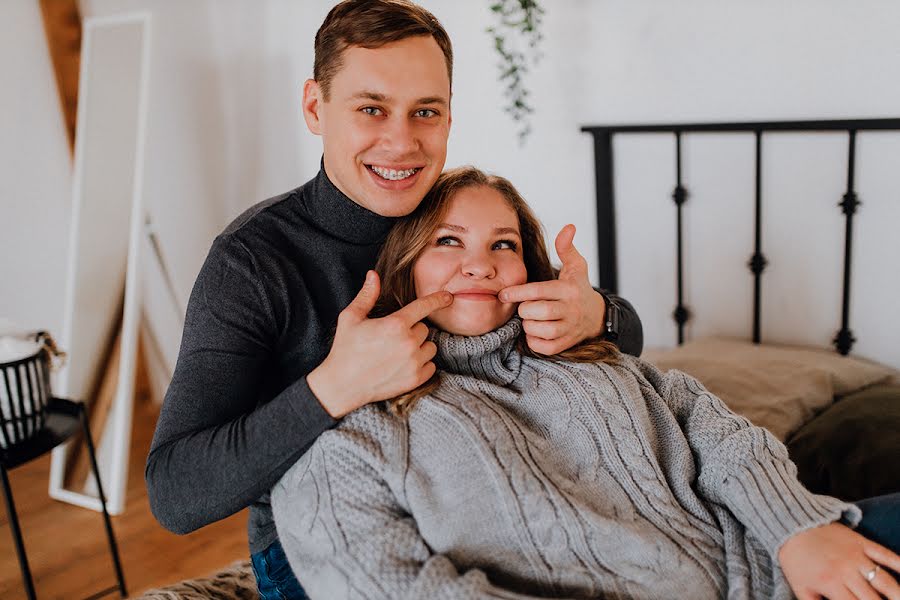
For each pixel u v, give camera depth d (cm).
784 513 101
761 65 184
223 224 297
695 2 189
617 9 200
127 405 232
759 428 112
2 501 238
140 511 231
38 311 265
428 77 109
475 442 100
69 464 241
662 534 103
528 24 204
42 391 177
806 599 97
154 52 234
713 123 191
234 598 138
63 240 268
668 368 178
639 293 218
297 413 98
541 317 110
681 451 112
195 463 100
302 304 117
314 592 98
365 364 97
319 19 251
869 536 104
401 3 110
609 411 109
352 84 108
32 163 256
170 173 274
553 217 225
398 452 100
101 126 244
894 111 169
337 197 118
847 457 138
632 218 213
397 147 109
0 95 245
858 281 183
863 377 172
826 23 173
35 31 251
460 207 114
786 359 176
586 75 209
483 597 87
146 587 196
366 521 96
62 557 209
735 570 101
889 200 174
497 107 225
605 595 97
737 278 200
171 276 280
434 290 113
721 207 198
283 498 105
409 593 89
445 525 96
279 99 269
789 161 185
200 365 107
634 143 207
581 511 99
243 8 269
